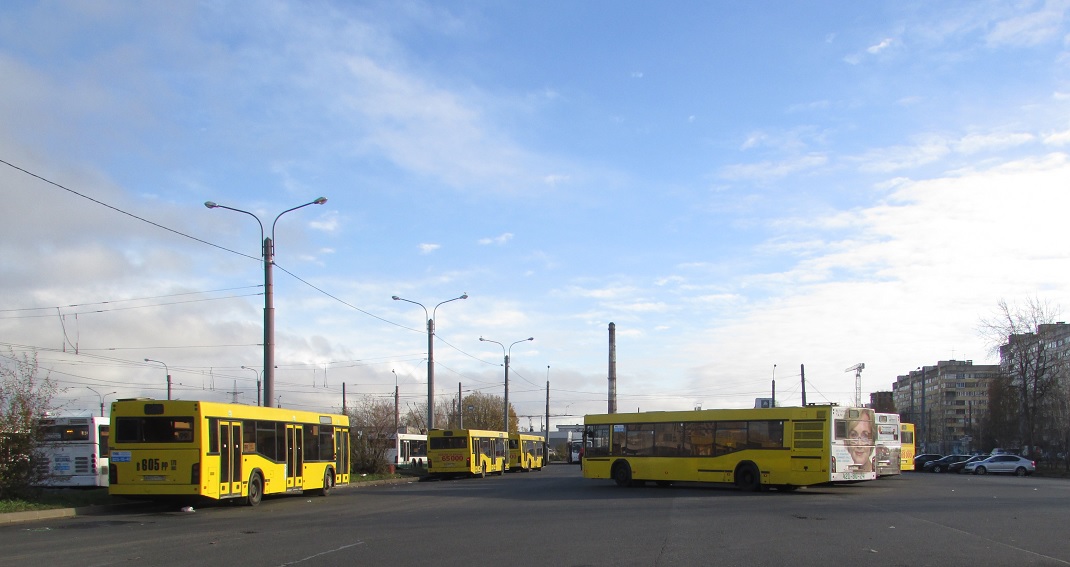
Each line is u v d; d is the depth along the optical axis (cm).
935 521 1769
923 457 6109
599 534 1547
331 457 2883
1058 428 6462
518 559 1227
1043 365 5900
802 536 1501
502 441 5294
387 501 2538
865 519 1819
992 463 5359
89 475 2838
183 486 2080
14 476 2152
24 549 1386
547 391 8225
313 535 1562
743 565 1163
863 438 2809
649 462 3119
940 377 15262
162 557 1272
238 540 1488
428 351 4653
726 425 2922
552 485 3416
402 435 5662
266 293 2797
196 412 2108
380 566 1164
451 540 1465
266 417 2448
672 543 1407
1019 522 1745
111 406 2138
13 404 2194
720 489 3031
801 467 2716
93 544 1445
